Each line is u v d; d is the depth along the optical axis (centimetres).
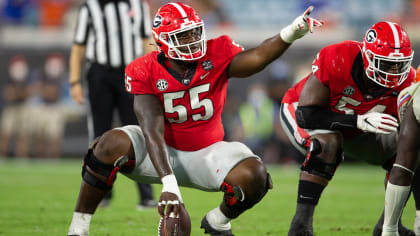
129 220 1484
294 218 1092
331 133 1100
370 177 3225
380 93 1102
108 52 1758
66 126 4159
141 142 1036
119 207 1770
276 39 970
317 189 1084
